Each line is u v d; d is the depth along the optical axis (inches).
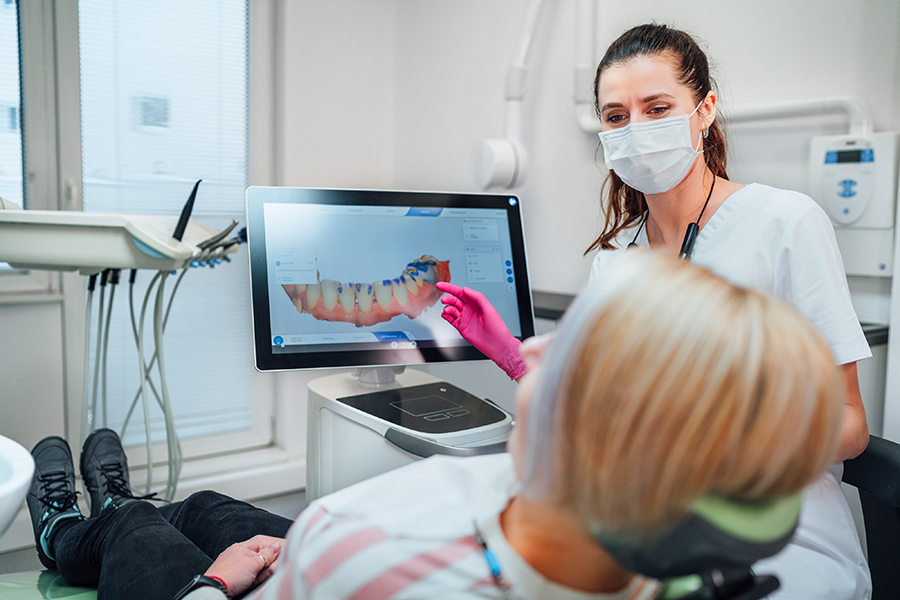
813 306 37.1
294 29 84.5
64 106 74.6
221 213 87.7
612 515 14.3
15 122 73.3
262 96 87.1
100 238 48.5
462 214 52.0
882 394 49.9
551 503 16.1
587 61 65.4
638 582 18.7
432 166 88.7
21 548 70.6
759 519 14.2
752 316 14.2
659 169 42.0
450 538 18.4
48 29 73.3
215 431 89.0
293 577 18.6
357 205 49.1
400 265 49.4
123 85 79.0
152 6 79.7
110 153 79.0
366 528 18.8
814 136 51.8
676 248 44.9
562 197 72.5
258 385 91.3
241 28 86.4
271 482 86.1
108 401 80.6
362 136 92.5
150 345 83.0
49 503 54.1
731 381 13.5
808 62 51.9
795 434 13.6
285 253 46.6
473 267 51.4
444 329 49.7
